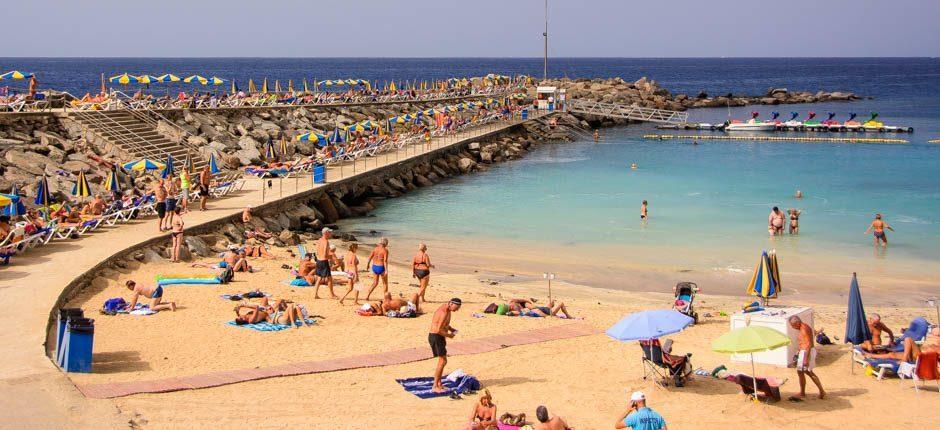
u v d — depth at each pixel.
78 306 23.50
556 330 22.92
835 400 17.69
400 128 74.69
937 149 71.75
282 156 53.91
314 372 18.81
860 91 171.00
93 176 40.31
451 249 36.75
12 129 43.16
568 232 39.97
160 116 52.38
